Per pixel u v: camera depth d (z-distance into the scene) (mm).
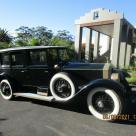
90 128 4445
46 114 5395
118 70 5824
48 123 4750
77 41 21062
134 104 6027
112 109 4820
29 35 46625
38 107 6047
